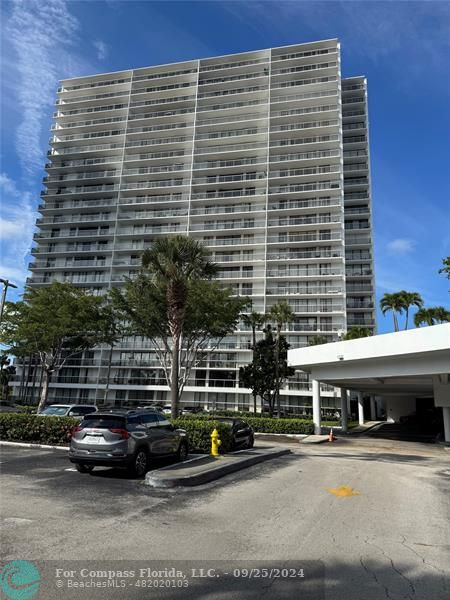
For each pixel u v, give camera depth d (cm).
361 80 8438
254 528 695
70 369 6800
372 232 7431
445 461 1920
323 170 7119
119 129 8200
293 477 1247
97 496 877
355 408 6869
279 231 6969
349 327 7100
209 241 7162
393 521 772
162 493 935
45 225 7731
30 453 1464
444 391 2811
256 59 8044
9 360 7975
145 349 6581
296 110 7512
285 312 4856
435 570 533
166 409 5172
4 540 586
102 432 1091
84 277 7331
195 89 8012
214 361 6400
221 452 1675
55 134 8412
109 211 7650
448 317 6203
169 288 2167
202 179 7512
